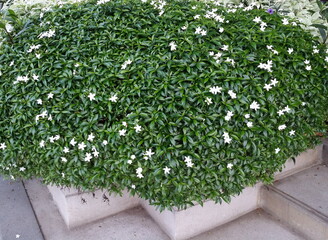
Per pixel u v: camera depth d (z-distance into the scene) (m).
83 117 1.90
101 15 2.38
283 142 1.96
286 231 2.28
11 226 2.39
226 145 1.78
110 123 1.88
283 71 1.98
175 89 1.79
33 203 2.71
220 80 1.82
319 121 2.28
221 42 2.04
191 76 1.82
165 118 1.72
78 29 2.28
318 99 2.13
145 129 1.75
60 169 1.98
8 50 2.33
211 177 1.80
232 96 1.76
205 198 1.92
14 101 2.03
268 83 1.90
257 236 2.25
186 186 1.76
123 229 2.36
